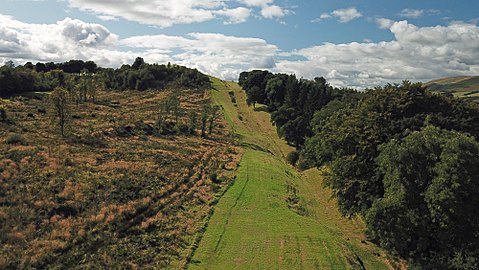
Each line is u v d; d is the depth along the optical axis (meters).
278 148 101.00
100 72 179.50
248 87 171.88
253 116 139.12
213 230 36.66
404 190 34.22
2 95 118.50
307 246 35.62
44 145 57.78
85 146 61.09
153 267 28.25
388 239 35.59
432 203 32.81
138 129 80.25
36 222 32.28
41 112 87.56
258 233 37.44
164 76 178.38
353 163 43.62
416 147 34.62
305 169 79.69
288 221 41.75
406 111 44.81
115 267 27.47
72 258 27.98
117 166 51.34
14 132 63.56
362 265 34.88
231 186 51.38
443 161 32.84
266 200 47.66
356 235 43.06
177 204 41.31
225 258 31.77
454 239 32.94
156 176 49.25
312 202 53.69
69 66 199.50
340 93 129.25
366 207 41.75
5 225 30.73
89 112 98.12
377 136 42.72
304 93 120.38
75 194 39.09
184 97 145.62
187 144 74.88
